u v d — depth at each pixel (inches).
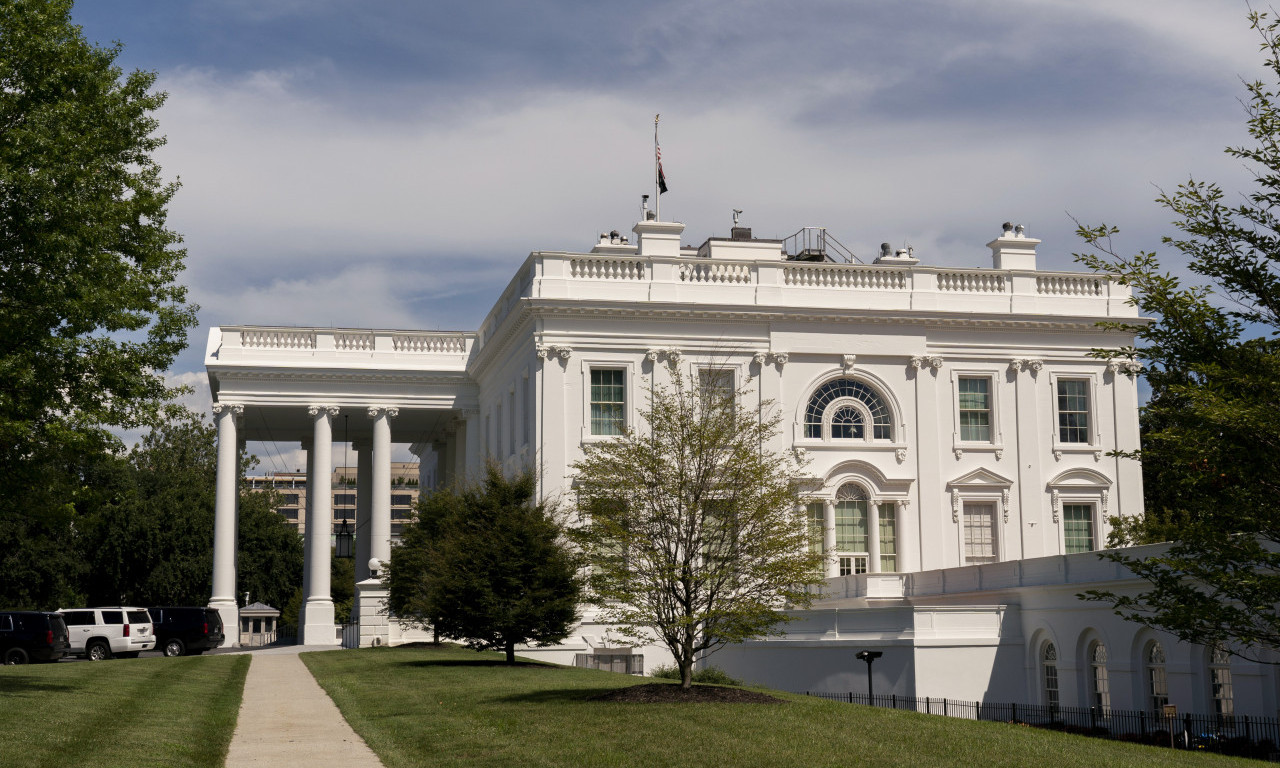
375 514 2460.6
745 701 1033.5
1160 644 1344.7
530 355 2052.2
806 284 2134.6
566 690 1157.1
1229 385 883.4
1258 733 1197.1
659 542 1113.4
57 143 1069.8
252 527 3597.4
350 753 807.7
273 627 3535.9
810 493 2065.7
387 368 2480.3
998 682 1578.5
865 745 804.0
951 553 2113.7
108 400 1130.0
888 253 2374.5
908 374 2140.7
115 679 1245.1
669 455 1142.3
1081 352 2208.4
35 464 1113.4
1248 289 909.8
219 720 970.1
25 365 1051.3
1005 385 2176.4
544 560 1544.0
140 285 1139.9
